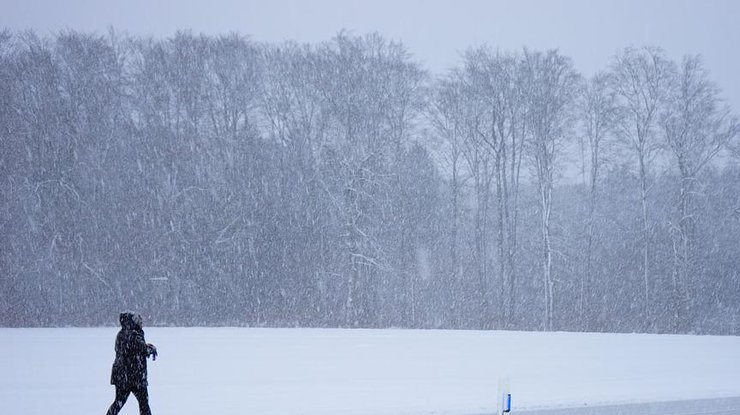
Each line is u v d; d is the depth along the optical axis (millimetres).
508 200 55312
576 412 12930
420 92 49625
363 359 21234
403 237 48906
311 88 49594
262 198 46500
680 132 48844
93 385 15086
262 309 44719
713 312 51250
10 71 44750
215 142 48094
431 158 51344
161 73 48375
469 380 16938
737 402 14828
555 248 52281
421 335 32156
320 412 12016
